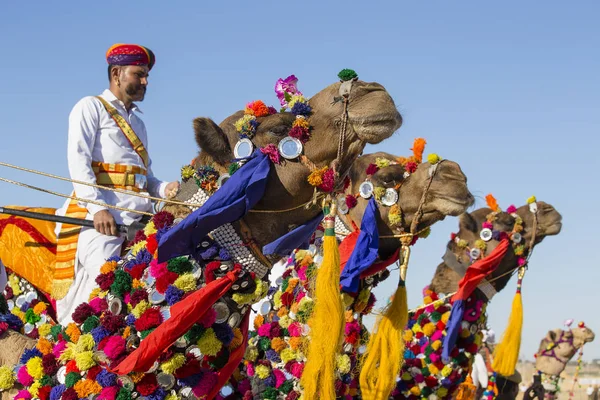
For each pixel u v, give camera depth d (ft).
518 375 38.27
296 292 20.40
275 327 20.26
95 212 19.60
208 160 17.24
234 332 16.65
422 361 26.40
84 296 19.94
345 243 21.09
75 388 16.17
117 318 16.21
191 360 16.17
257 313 21.59
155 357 15.42
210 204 15.65
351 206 21.95
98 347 16.14
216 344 16.14
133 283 16.35
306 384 16.07
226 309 16.35
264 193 16.33
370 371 19.79
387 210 21.75
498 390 37.68
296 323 20.06
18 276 20.42
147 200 21.27
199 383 16.10
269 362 20.29
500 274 28.58
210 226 15.79
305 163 16.37
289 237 16.67
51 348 17.57
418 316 27.09
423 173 21.72
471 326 27.50
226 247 16.31
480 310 27.84
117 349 15.83
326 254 16.30
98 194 20.21
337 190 16.72
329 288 16.11
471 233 28.30
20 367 17.47
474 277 26.66
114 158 21.13
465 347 27.32
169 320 15.48
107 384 15.88
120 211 20.70
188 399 16.17
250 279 16.51
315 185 16.25
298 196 16.46
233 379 20.26
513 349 27.40
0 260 19.47
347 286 19.83
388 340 19.93
